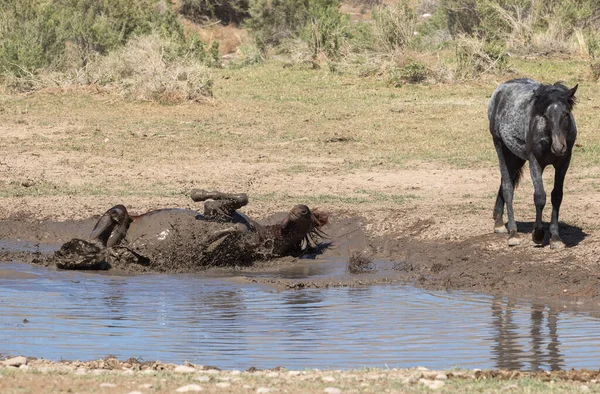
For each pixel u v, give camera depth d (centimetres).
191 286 3234
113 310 2791
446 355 2258
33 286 3181
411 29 8750
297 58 9362
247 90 7962
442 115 6888
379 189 4925
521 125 3403
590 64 8250
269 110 7144
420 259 3666
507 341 2400
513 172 3638
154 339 2414
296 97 7625
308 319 2677
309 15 11500
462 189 4872
